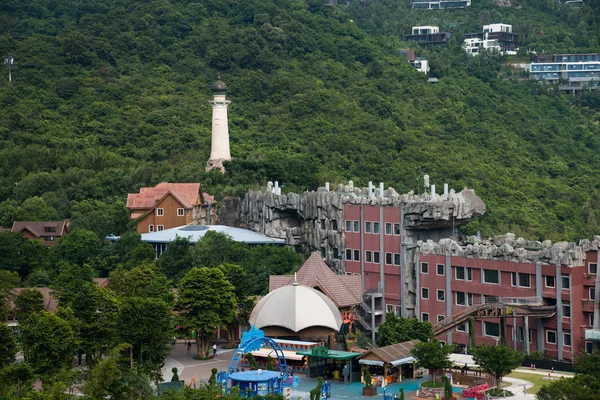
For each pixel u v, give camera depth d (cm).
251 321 19062
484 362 16312
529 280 19412
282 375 16538
